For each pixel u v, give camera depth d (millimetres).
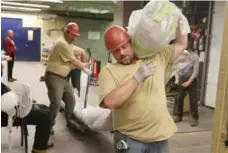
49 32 11570
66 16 9938
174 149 3512
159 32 1526
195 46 6230
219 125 2004
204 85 6184
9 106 2453
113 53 1589
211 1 5855
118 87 1527
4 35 12961
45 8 8891
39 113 2824
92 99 5605
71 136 3840
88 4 8211
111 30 1572
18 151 3176
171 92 5617
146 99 1587
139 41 1560
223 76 1956
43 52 12312
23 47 13695
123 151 1655
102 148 3449
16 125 2756
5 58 6332
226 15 1938
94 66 7117
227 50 1919
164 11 1565
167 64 1745
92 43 9305
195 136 4066
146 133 1605
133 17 1661
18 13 12320
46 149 2902
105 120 3334
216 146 2035
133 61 1629
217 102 2016
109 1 8180
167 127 1645
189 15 6406
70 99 3797
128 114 1614
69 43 3439
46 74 3508
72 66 3596
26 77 8453
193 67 4477
